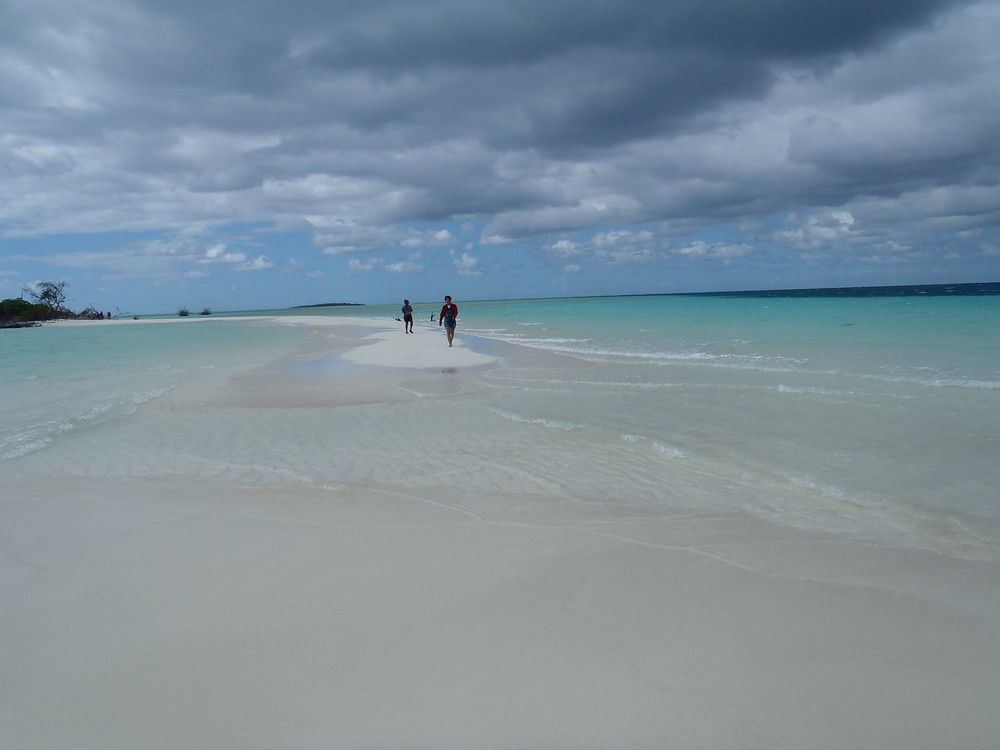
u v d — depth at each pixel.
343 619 3.72
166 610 3.87
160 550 4.89
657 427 9.27
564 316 48.91
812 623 3.57
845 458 7.30
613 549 4.81
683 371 15.26
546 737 2.63
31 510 6.02
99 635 3.57
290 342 32.59
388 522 5.53
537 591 4.07
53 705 2.92
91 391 14.64
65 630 3.64
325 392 13.81
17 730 2.73
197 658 3.31
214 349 28.69
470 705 2.86
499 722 2.73
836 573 4.30
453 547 4.89
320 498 6.32
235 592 4.11
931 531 5.11
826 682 2.99
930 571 4.30
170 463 7.97
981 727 2.64
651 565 4.48
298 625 3.65
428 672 3.14
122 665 3.25
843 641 3.37
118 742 2.64
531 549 4.83
